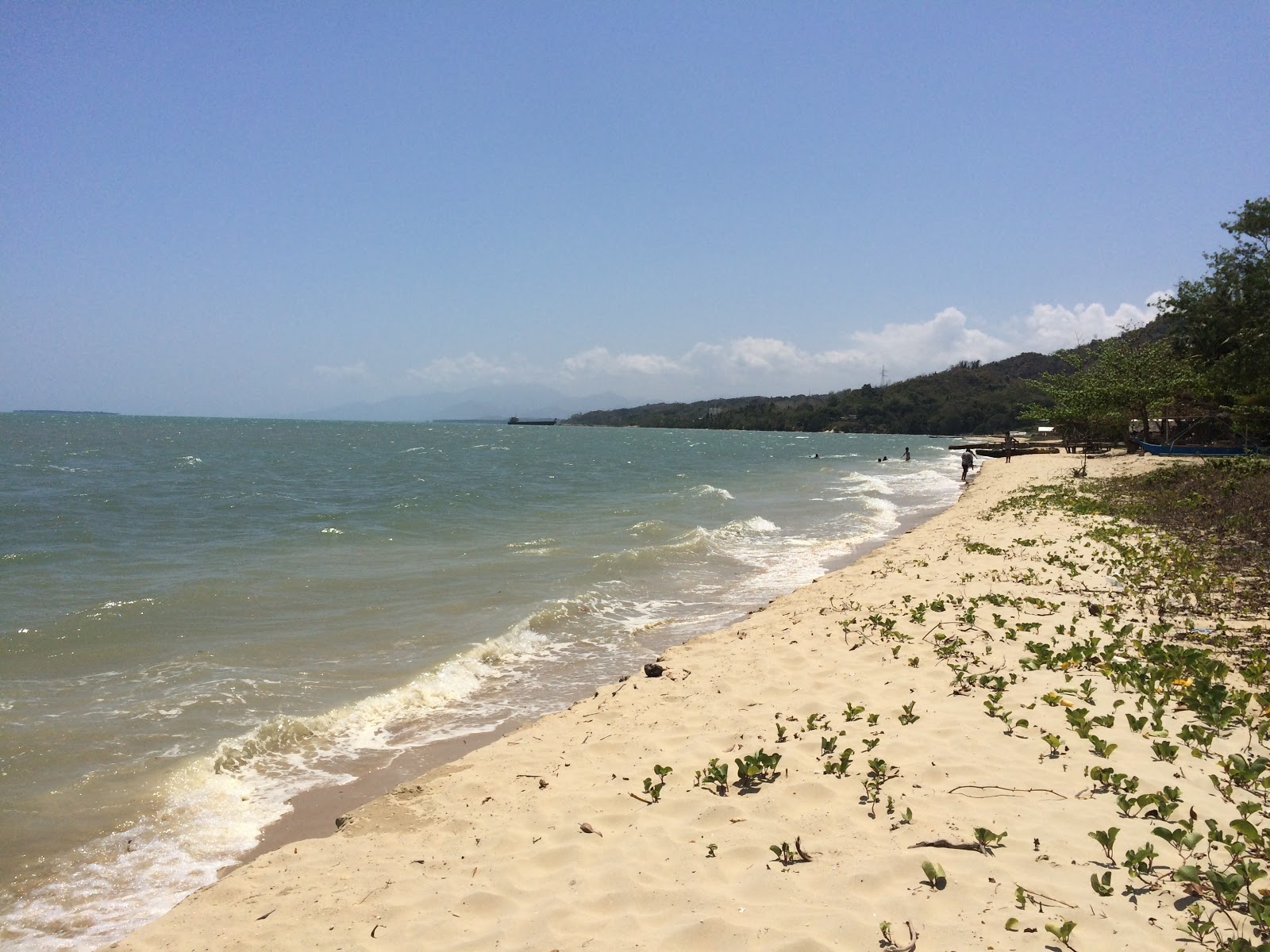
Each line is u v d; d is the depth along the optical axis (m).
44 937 4.65
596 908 3.90
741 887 3.93
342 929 3.97
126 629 10.68
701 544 18.41
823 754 5.61
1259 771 4.54
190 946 3.96
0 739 7.15
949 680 7.03
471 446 79.12
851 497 31.27
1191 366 33.34
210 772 6.76
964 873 3.82
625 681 8.65
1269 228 29.12
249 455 53.62
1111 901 3.48
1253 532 13.30
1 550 16.38
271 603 12.41
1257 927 3.21
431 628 11.27
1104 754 5.11
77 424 134.12
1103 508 18.56
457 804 5.62
